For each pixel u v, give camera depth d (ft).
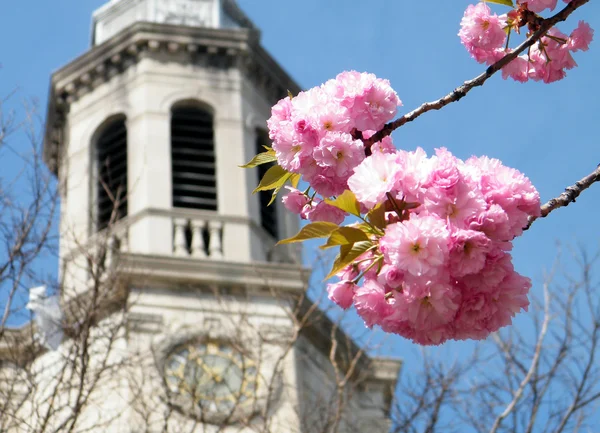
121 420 95.14
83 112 135.03
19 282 70.33
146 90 133.28
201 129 132.26
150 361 104.99
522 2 24.25
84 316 77.71
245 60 137.49
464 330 19.72
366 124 20.86
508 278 19.48
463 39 24.39
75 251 98.22
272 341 95.91
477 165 19.77
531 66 24.53
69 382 72.69
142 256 114.73
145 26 136.98
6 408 70.69
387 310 20.35
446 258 19.03
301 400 105.50
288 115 20.93
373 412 112.98
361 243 20.42
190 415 98.94
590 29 24.36
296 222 128.77
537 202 19.47
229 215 123.24
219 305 111.86
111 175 129.29
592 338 74.69
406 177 19.57
